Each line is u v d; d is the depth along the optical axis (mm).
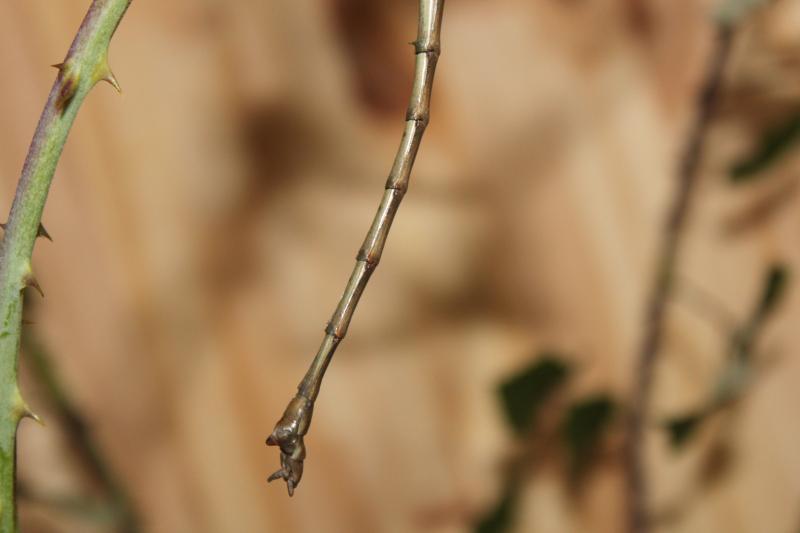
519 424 372
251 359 378
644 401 377
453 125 382
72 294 370
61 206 369
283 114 375
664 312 380
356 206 379
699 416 375
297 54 375
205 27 371
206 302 375
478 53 382
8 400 292
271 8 374
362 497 384
